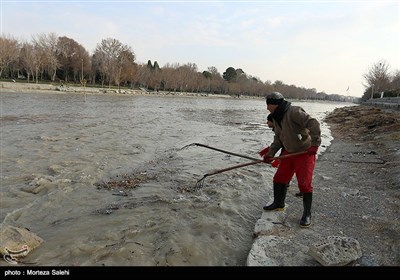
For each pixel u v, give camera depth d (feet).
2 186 23.30
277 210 18.12
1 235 14.26
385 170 26.11
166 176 26.86
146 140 44.98
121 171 28.19
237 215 18.81
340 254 12.59
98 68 266.98
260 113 134.41
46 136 44.06
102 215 18.74
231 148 42.19
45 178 24.94
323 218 17.02
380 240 14.35
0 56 191.93
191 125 69.77
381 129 49.39
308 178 15.78
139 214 18.81
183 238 15.79
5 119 61.31
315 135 14.73
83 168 28.32
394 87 204.44
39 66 216.54
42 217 18.47
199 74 363.35
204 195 22.17
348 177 25.25
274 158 16.17
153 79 302.45
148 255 14.30
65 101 122.93
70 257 14.10
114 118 73.36
